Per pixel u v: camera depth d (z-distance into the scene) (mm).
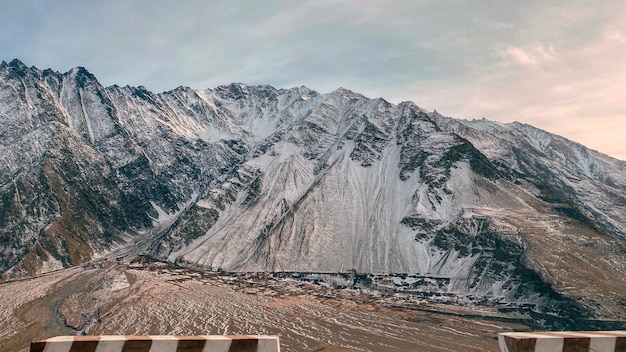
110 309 154250
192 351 10773
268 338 11195
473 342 121312
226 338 11000
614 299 156750
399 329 134500
